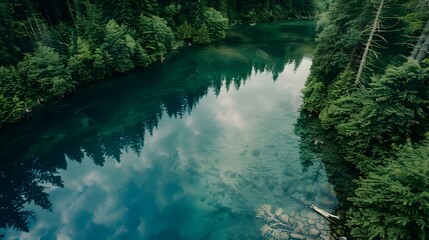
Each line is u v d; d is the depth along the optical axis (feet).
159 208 60.59
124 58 133.18
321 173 65.98
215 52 177.88
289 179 64.80
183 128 94.58
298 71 147.95
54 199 68.23
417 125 53.57
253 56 173.06
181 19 196.24
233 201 59.41
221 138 85.66
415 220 36.58
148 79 136.36
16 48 108.27
